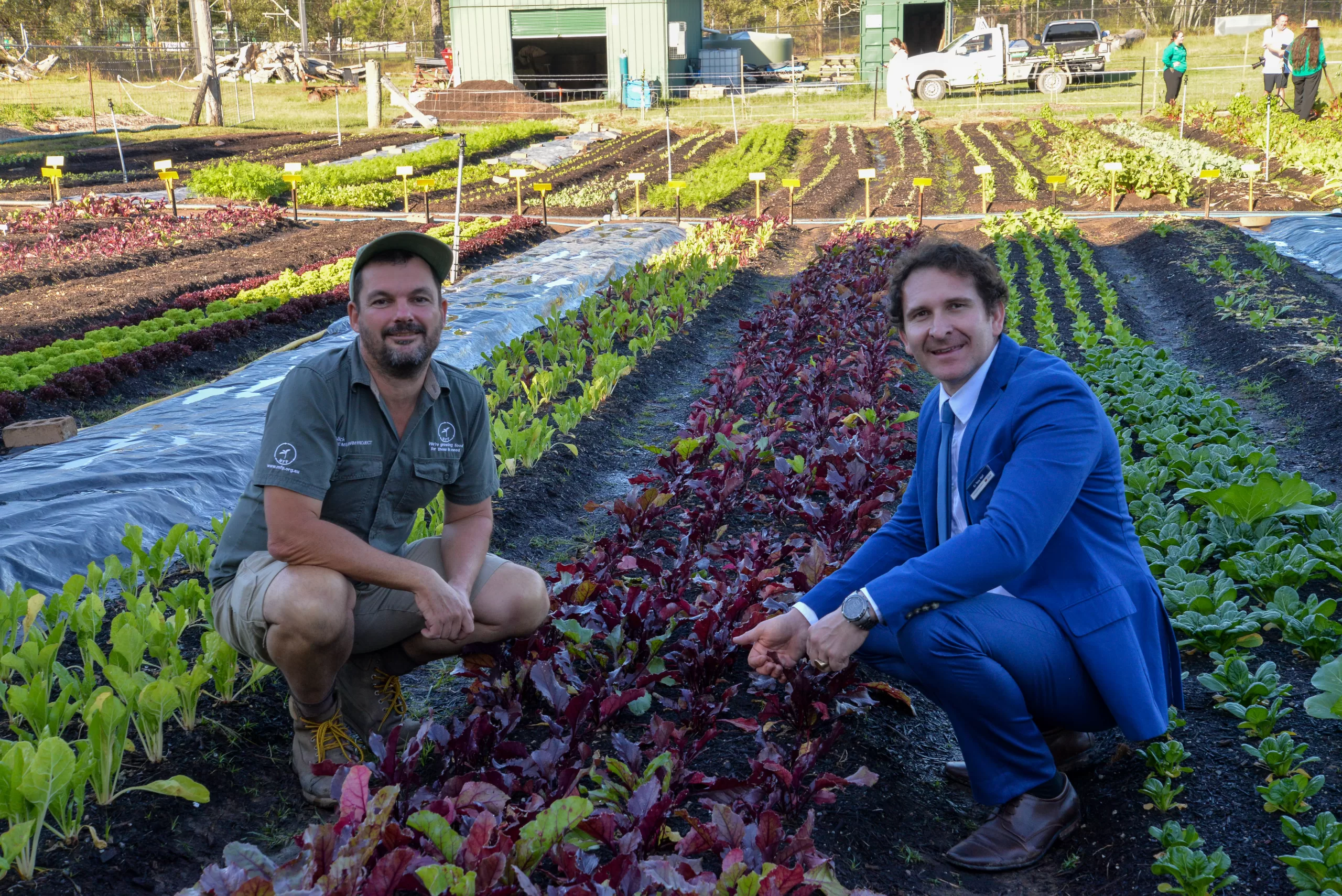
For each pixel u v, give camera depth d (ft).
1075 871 10.11
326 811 11.06
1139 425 23.04
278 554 10.38
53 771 8.97
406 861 7.23
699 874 7.95
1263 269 39.11
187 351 34.60
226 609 10.99
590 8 120.67
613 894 7.29
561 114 115.85
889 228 54.95
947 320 10.08
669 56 124.67
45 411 29.14
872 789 11.43
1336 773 10.67
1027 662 9.95
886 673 11.39
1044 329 33.58
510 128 101.50
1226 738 11.62
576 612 12.85
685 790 9.94
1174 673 10.98
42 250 55.42
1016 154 79.77
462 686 13.88
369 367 10.81
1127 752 11.52
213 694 12.92
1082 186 65.00
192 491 20.97
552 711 12.51
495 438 21.88
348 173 78.59
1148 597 10.44
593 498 22.35
